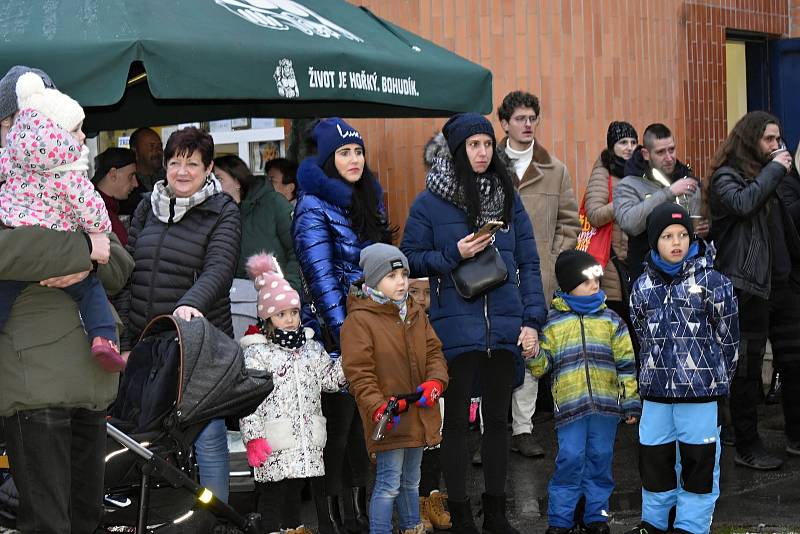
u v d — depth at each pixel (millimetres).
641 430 5855
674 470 5832
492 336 5805
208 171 5680
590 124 9977
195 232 5598
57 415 4145
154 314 5543
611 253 8219
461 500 5824
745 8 11445
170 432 4938
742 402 7203
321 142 5945
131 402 5105
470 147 5887
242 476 6738
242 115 8742
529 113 7754
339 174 5957
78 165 4102
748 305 7090
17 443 4137
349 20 7320
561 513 5949
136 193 8359
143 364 5137
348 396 5965
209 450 5508
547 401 9141
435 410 5598
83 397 4172
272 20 6402
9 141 4035
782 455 7539
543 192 7848
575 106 9898
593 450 5973
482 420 5930
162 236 5613
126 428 5012
